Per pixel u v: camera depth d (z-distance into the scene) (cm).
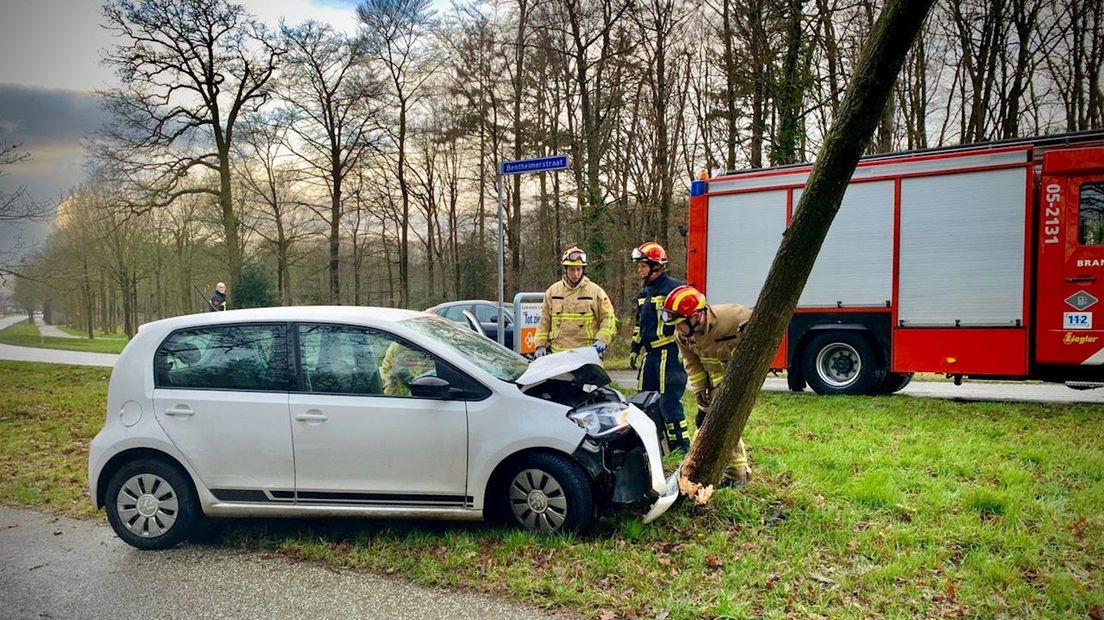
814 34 1725
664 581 396
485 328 1673
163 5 2469
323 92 2948
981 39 1927
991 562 395
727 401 461
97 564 459
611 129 2439
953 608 356
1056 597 356
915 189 943
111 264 3597
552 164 913
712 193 1101
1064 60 1975
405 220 3422
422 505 465
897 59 400
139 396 486
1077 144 862
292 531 500
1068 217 844
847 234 987
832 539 442
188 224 3275
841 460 598
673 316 557
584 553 430
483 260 3244
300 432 468
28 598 408
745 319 553
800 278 439
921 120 2045
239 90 2709
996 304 892
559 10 2227
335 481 467
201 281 3650
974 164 905
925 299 936
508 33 2658
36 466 723
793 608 360
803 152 1772
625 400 516
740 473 534
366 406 466
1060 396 1041
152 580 430
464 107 2920
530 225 2856
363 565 439
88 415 1009
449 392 466
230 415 473
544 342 743
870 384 976
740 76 1880
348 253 3484
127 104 2464
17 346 2950
